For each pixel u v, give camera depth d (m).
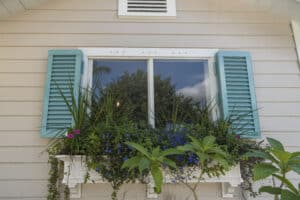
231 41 2.23
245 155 1.59
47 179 1.86
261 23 2.29
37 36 2.15
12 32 2.14
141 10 2.25
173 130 1.84
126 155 1.70
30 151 1.90
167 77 2.16
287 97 2.12
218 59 2.11
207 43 2.22
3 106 1.98
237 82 2.07
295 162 1.48
